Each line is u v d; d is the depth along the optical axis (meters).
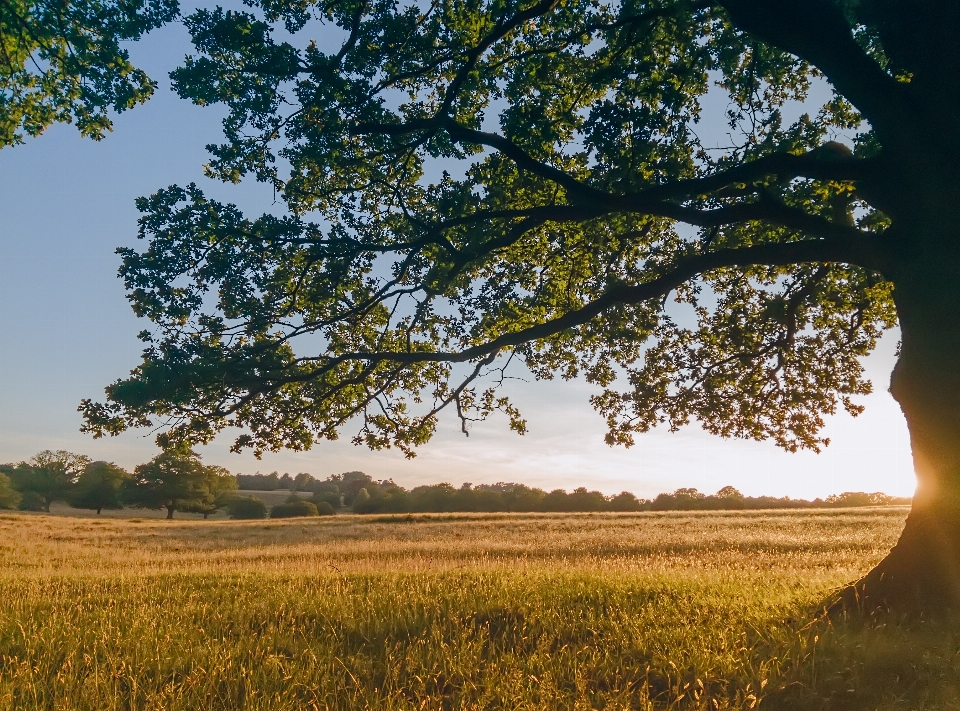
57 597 11.49
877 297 13.13
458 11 10.86
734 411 13.68
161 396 10.20
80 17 11.16
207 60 10.41
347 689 6.26
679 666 6.45
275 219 10.80
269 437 12.17
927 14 8.00
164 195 10.77
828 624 7.22
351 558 25.95
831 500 81.44
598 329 12.88
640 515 49.59
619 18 10.44
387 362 13.08
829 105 11.77
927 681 5.77
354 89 10.20
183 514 123.12
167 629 8.41
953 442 7.55
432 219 11.61
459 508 106.44
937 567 7.55
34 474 124.38
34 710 5.79
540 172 9.73
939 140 7.68
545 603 9.24
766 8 8.39
